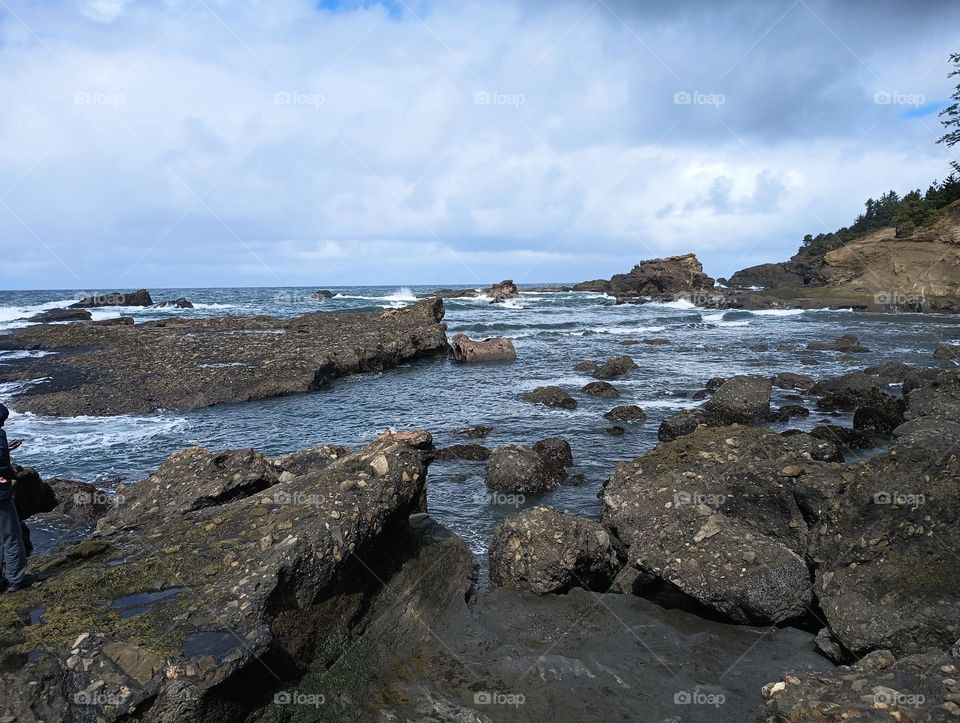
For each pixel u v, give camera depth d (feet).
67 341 100.94
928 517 21.66
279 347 91.97
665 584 27.68
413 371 93.81
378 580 24.56
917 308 181.06
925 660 17.40
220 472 31.83
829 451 35.12
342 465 26.84
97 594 20.49
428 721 18.07
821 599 22.20
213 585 20.74
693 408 63.93
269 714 18.01
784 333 134.21
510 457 41.45
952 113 207.31
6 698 16.28
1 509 20.53
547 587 26.71
